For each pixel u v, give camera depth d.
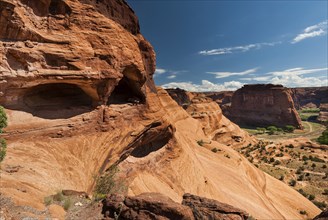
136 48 24.86
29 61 16.00
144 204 9.39
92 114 20.02
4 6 14.63
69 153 16.86
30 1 16.56
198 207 11.04
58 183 13.15
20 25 15.53
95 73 19.38
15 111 16.20
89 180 15.88
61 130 17.62
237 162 41.38
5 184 10.05
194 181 26.86
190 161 29.62
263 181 41.19
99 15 20.75
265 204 30.78
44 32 17.23
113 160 19.44
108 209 9.68
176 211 9.17
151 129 25.23
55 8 18.06
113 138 20.64
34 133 16.22
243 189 31.97
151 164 24.73
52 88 19.92
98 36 20.14
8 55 15.25
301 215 33.34
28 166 13.23
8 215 7.68
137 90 25.77
